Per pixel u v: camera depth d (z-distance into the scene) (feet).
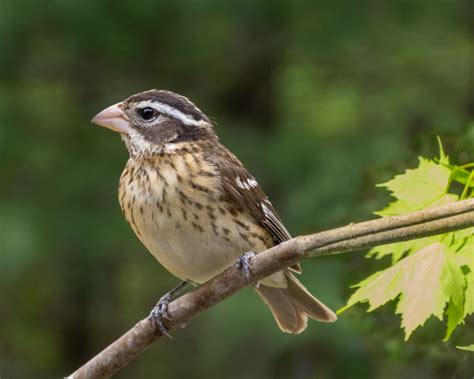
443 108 48.83
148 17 47.52
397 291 17.84
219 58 51.19
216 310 43.29
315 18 48.75
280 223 25.59
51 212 45.73
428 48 50.52
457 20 50.52
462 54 50.49
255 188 25.17
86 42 47.73
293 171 46.32
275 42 51.26
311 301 25.35
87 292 50.70
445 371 28.68
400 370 38.34
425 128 46.44
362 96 49.78
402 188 19.69
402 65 50.39
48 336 53.62
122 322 52.90
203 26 49.44
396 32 50.16
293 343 41.04
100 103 49.52
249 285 20.97
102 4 46.85
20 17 46.32
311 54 50.34
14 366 52.80
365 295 17.97
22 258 44.09
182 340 51.90
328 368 40.27
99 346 53.42
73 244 45.98
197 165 24.34
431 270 17.87
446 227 17.97
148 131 25.50
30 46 47.62
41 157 46.26
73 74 49.65
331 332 39.14
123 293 52.54
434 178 19.65
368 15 48.88
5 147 45.73
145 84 50.65
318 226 37.55
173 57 49.98
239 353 45.39
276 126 50.21
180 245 24.21
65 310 52.90
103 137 47.65
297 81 50.93
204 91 51.98
